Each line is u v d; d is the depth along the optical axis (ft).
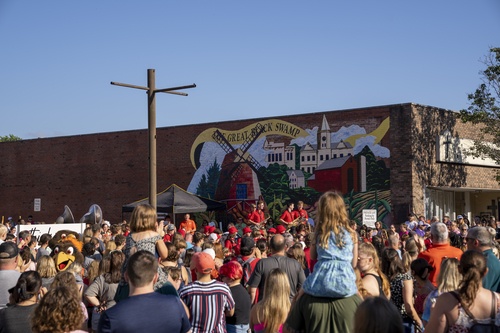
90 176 121.90
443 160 94.73
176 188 92.84
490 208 113.09
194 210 90.79
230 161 106.52
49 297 16.83
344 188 95.09
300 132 99.91
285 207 100.32
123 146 118.32
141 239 21.76
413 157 90.43
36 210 127.24
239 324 26.99
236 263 27.48
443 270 21.43
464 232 66.49
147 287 16.87
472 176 101.09
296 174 99.71
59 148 126.41
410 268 28.58
